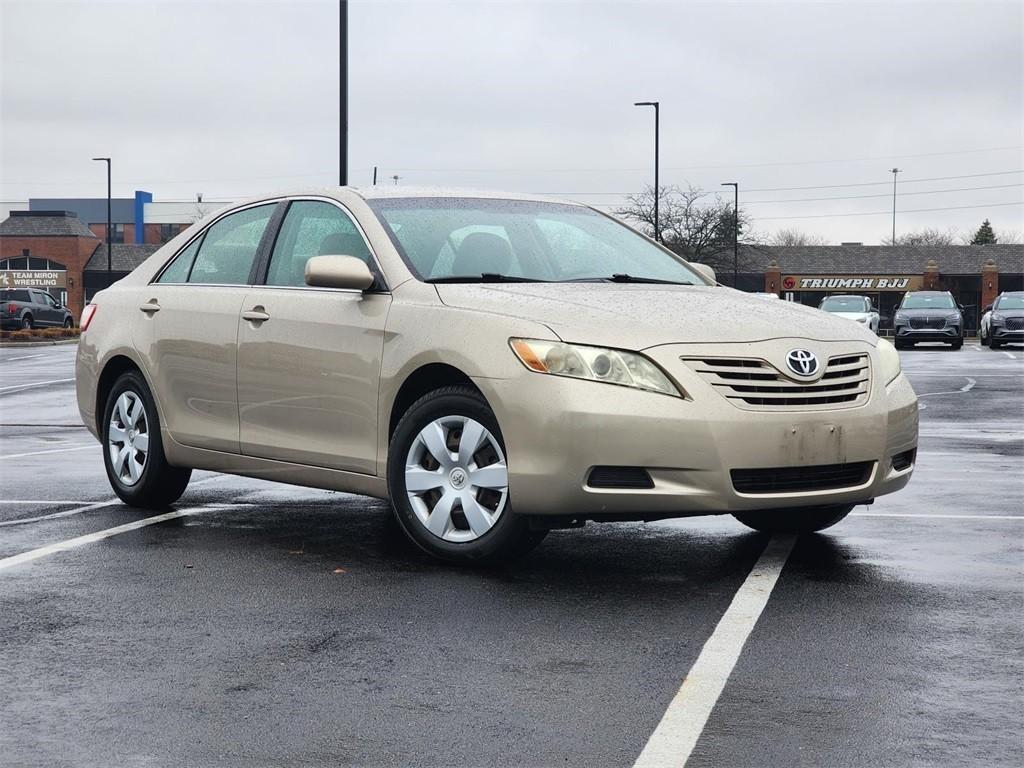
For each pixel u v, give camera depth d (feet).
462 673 13.53
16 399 59.26
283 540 21.13
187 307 23.09
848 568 18.75
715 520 23.07
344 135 74.64
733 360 17.56
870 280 262.88
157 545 20.71
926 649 14.40
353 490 20.27
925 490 26.91
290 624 15.58
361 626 15.48
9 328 157.99
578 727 11.82
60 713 12.27
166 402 23.38
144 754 11.18
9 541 21.08
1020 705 12.42
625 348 17.42
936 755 11.07
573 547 20.47
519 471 17.62
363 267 19.57
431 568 18.81
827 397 17.99
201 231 24.08
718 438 17.08
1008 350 120.78
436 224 21.04
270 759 11.04
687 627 15.38
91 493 26.73
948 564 19.02
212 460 22.61
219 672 13.60
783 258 268.62
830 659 14.01
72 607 16.51
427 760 11.00
